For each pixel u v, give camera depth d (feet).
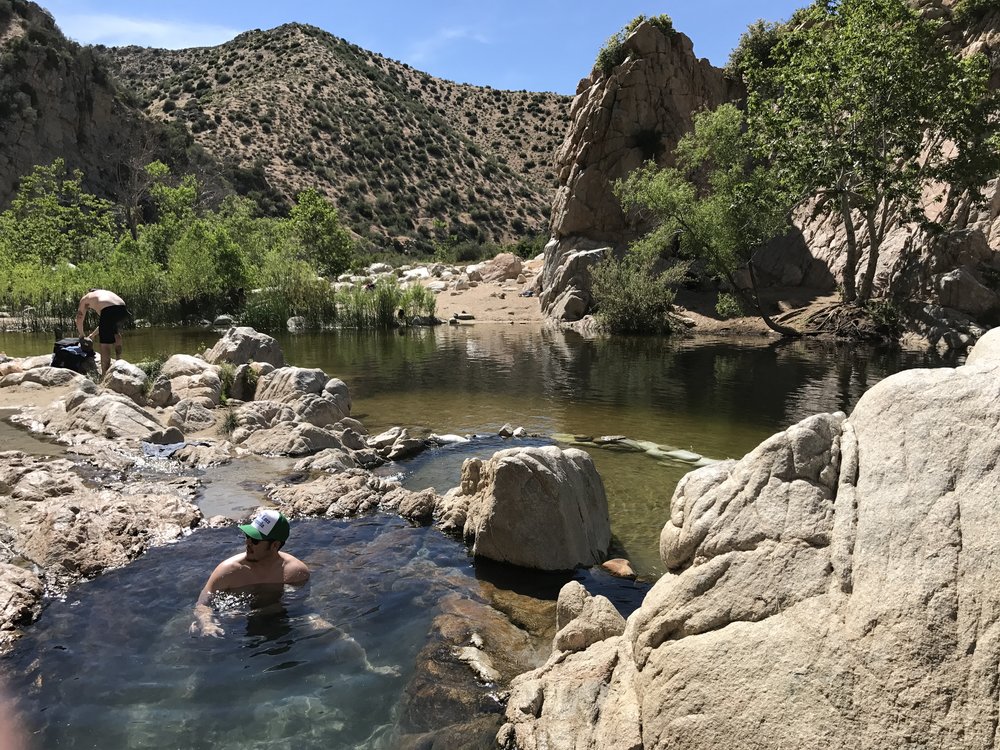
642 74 97.19
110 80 198.80
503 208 290.76
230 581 18.38
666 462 30.58
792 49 78.13
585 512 21.49
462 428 36.47
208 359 50.16
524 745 12.26
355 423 34.65
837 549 10.67
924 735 8.87
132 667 15.07
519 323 93.56
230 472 28.40
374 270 141.59
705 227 78.79
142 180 187.01
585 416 39.47
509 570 20.11
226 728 13.12
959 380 10.91
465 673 14.82
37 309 80.59
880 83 67.31
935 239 75.56
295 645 16.01
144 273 90.22
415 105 337.72
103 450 29.58
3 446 30.55
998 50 84.89
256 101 278.26
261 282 91.56
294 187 243.19
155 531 21.91
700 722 10.36
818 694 9.66
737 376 52.95
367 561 20.51
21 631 16.39
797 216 95.81
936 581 9.53
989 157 68.90
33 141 170.19
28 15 189.06
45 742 12.67
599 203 98.99
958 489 10.03
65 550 19.94
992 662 8.85
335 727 13.12
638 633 12.46
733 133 81.25
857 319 73.72
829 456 11.74
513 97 389.19
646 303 81.66
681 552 12.54
